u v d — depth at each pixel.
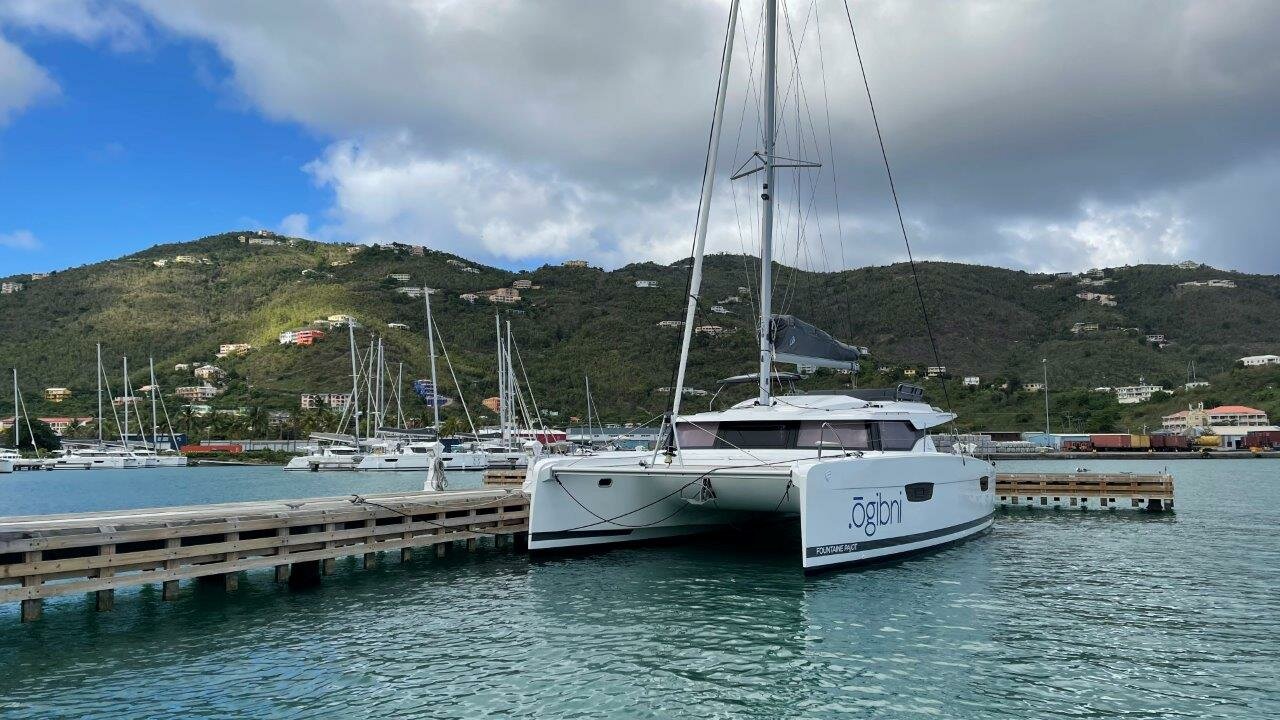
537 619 8.77
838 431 12.08
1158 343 159.50
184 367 130.62
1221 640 7.85
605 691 6.46
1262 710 6.00
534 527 11.77
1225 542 14.83
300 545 10.89
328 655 7.50
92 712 6.08
